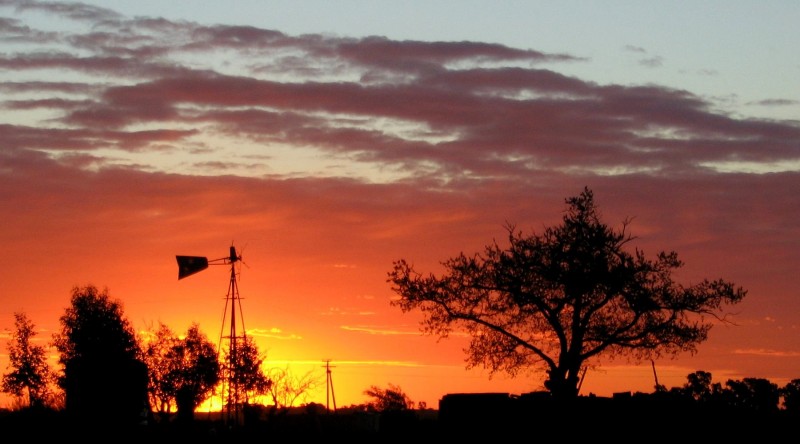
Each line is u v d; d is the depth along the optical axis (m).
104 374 66.94
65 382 67.56
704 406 48.28
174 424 68.81
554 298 51.31
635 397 49.19
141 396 68.06
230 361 69.12
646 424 47.19
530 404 48.69
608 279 50.59
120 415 66.38
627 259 51.28
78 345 68.62
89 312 69.75
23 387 68.50
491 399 49.50
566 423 47.66
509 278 51.59
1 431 61.41
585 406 47.78
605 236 51.41
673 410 47.59
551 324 51.56
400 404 88.25
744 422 47.59
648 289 51.16
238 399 71.06
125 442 59.66
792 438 47.19
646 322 51.47
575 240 51.53
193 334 71.75
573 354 50.97
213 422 71.50
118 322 70.25
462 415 49.53
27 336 69.31
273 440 59.06
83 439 60.56
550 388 51.06
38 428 62.62
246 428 66.56
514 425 48.50
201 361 70.19
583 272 50.72
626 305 51.72
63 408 68.44
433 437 53.62
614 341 51.09
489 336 53.06
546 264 51.47
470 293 52.53
